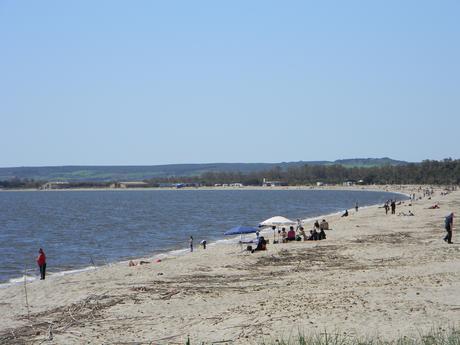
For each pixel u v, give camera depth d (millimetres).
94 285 28172
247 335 16344
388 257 32969
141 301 22922
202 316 19406
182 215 115250
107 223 96375
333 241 44750
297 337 15602
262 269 31203
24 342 17406
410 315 17297
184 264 34750
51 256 53375
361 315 17594
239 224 89250
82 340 17188
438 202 114875
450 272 25531
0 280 37750
